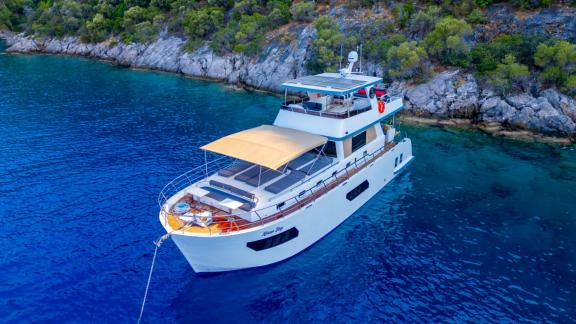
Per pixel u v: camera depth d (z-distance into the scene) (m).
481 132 39.53
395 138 38.09
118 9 86.44
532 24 46.06
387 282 20.17
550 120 38.03
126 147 35.88
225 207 19.61
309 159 23.80
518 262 21.50
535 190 28.78
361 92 27.64
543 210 26.31
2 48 92.31
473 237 23.62
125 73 67.75
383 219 25.39
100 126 41.50
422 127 40.94
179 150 35.12
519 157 34.09
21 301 18.62
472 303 18.80
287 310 18.47
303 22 61.09
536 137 38.06
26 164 32.38
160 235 23.50
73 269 20.67
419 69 45.22
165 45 71.88
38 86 58.66
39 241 22.81
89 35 85.25
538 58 40.38
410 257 21.98
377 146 27.58
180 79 62.91
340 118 23.39
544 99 39.06
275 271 20.81
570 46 39.31
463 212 26.17
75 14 90.44
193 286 19.75
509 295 19.23
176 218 19.61
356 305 18.75
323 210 22.33
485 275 20.58
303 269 21.02
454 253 22.27
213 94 53.84
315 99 26.66
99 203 26.67
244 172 22.12
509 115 39.81
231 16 70.62
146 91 55.75
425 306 18.67
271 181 21.38
